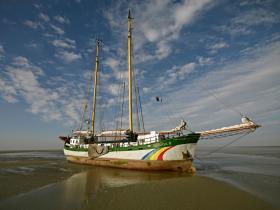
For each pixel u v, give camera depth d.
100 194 14.34
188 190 14.91
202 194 14.08
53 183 18.53
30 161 42.53
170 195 13.78
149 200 12.80
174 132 25.22
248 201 13.01
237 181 19.81
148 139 25.66
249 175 23.72
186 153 23.25
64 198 13.67
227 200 13.06
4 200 13.32
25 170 27.44
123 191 14.78
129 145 27.11
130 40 33.62
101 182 19.02
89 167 30.78
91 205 12.12
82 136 39.84
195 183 16.84
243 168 30.81
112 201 12.73
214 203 12.48
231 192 14.71
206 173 25.39
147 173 23.88
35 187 16.88
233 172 26.28
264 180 20.61
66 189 16.20
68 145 41.16
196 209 11.48
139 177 21.47
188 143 23.22
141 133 29.39
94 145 31.78
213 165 35.25
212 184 16.67
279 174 24.61
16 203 12.73
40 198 13.70
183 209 11.42
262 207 12.11
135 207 11.65
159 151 23.89
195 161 43.84
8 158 55.06
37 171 26.44
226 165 35.25
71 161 38.56
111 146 29.84
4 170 27.28
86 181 19.53
